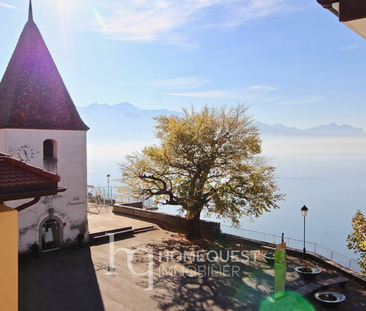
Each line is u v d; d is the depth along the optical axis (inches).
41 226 842.8
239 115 1000.2
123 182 1022.4
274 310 569.6
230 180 923.4
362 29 149.9
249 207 930.7
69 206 893.8
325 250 852.0
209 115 978.1
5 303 236.1
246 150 947.3
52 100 890.7
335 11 149.9
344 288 660.1
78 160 913.5
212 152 930.7
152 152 981.2
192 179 951.6
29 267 752.3
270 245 900.0
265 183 957.8
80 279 685.9
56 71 926.4
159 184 1008.2
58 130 871.1
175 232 1052.5
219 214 913.5
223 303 592.7
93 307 570.6
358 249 601.0
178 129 940.0
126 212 1263.5
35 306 571.5
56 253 847.1
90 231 981.2
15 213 240.5
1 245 233.3
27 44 890.7
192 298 609.9
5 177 258.7
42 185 271.0
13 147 800.9
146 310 563.8
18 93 837.2
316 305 588.4
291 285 672.4
